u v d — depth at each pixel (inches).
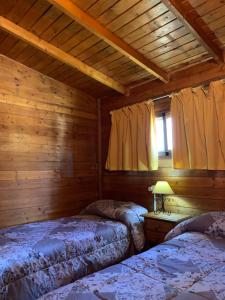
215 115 114.3
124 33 105.0
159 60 122.5
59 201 148.5
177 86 131.8
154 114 141.5
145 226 123.3
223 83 111.9
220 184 113.8
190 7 88.0
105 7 93.1
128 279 60.2
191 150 120.6
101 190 171.5
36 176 138.8
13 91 132.5
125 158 150.5
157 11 92.0
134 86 153.3
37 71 142.7
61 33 110.0
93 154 170.4
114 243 110.3
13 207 128.6
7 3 95.7
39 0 92.4
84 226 113.7
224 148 110.0
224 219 93.1
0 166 125.3
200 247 79.5
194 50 113.7
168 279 59.4
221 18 92.5
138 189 149.6
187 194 125.8
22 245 88.6
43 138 143.3
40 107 143.1
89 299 51.8
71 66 130.9
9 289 72.3
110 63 131.2
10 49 124.0
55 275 85.0
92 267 97.7
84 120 166.2
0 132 126.4
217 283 56.7
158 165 139.7
